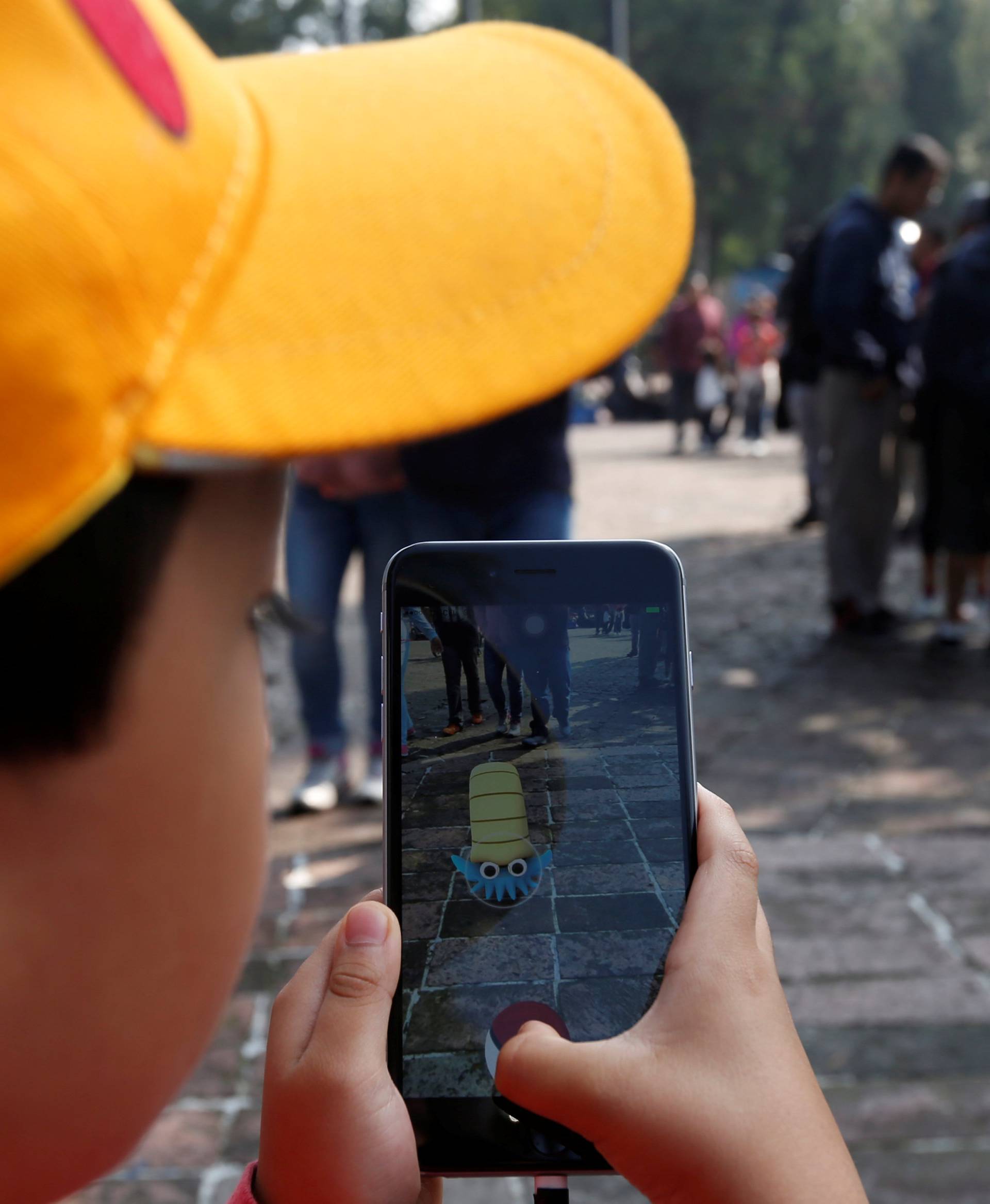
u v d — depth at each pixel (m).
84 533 0.51
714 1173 0.78
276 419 0.55
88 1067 0.57
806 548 9.17
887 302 6.21
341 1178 0.85
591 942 1.02
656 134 0.71
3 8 0.49
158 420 0.52
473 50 0.75
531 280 0.64
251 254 0.58
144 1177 2.27
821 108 44.72
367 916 0.90
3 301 0.47
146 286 0.51
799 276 7.06
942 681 5.62
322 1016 0.87
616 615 1.06
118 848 0.55
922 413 6.18
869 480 6.36
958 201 52.19
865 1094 2.48
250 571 0.60
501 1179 2.31
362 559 4.03
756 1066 0.81
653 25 40.97
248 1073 2.59
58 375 0.48
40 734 0.52
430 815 1.03
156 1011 0.58
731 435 20.20
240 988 2.93
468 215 0.64
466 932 1.01
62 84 0.50
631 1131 0.80
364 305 0.59
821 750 4.70
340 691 4.21
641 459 16.81
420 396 0.59
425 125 0.66
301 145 0.63
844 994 2.84
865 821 3.97
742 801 4.18
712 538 9.77
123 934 0.56
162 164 0.53
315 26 44.47
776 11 42.66
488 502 3.05
